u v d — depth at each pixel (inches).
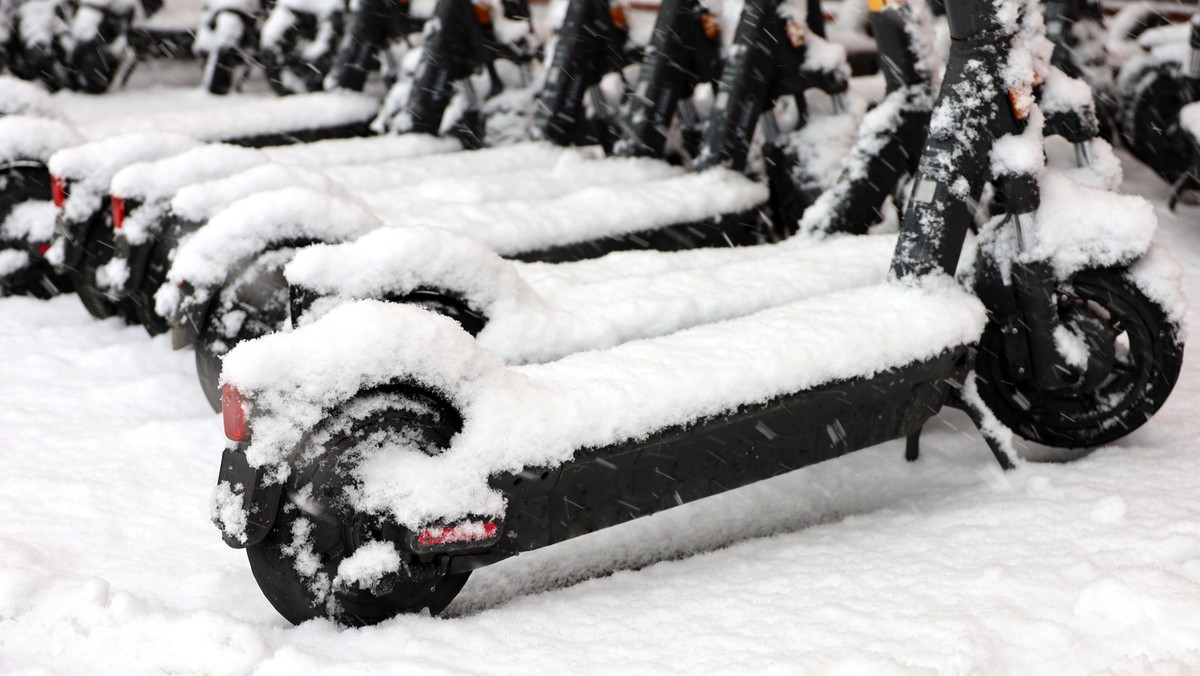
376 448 104.2
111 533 130.6
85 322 207.9
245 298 153.7
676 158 239.6
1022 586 110.3
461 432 107.7
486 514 106.0
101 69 394.0
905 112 181.2
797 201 210.7
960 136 136.4
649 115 227.1
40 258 217.6
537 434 107.8
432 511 102.8
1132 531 122.5
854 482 147.7
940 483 146.3
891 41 179.2
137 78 417.7
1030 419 151.1
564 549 130.6
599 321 135.0
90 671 99.7
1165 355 146.1
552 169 226.4
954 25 135.0
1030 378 147.9
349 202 166.6
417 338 104.3
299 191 154.1
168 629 103.4
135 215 176.1
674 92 229.1
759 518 138.7
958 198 137.4
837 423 130.3
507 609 112.2
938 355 135.0
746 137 209.6
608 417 111.5
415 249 125.6
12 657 102.3
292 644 102.9
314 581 105.6
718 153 209.5
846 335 129.0
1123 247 141.8
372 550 104.4
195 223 166.2
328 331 102.7
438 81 258.7
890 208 192.9
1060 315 149.5
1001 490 141.3
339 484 103.5
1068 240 142.2
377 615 108.5
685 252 172.1
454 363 105.8
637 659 99.3
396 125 263.6
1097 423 149.3
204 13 390.0
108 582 116.7
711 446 120.3
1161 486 135.9
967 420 166.1
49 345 195.6
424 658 100.1
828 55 210.4
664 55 226.1
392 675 95.3
